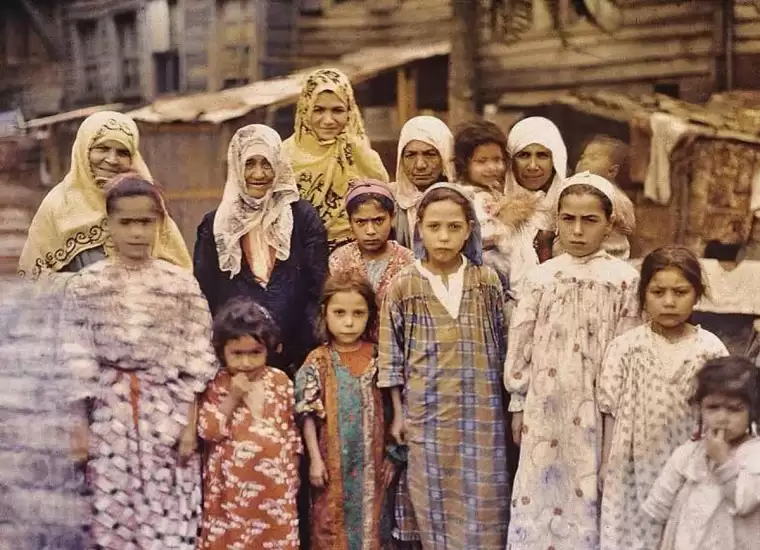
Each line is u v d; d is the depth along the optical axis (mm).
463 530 2225
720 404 2102
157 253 2324
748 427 2123
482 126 2410
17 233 2451
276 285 2365
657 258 2172
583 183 2215
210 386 2238
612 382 2176
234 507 2193
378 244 2350
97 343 2197
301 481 2316
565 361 2189
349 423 2246
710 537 2111
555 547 2182
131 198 2236
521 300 2236
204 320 2266
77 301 2217
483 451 2229
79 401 2180
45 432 2189
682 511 2133
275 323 2289
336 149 2475
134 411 2193
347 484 2248
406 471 2273
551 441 2188
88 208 2348
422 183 2439
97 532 2180
